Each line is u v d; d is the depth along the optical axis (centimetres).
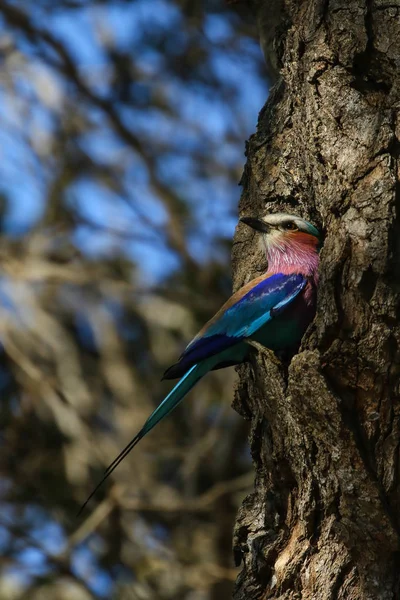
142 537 1648
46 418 1775
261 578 722
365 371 663
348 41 734
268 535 728
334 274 675
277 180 829
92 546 1639
